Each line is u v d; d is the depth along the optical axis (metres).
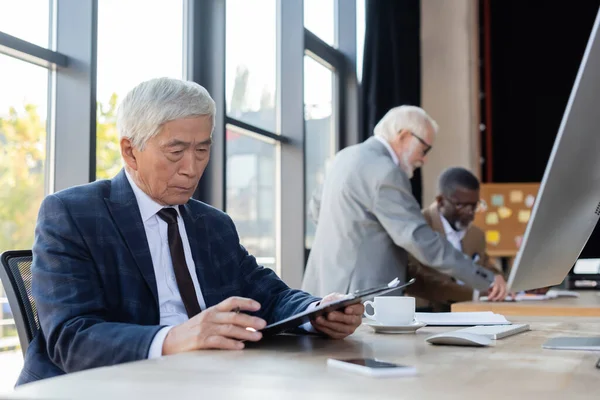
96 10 2.53
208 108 1.49
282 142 4.18
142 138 1.46
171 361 1.02
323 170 4.79
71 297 1.29
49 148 2.51
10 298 1.41
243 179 3.75
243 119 3.74
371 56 4.75
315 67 4.65
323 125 4.79
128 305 1.40
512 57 6.31
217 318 1.17
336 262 3.02
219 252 1.64
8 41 2.26
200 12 3.33
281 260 4.20
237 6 3.65
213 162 3.35
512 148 6.28
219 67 3.34
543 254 1.26
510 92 6.31
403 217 2.95
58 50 2.52
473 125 5.81
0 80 2.31
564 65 6.26
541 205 1.17
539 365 1.01
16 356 2.37
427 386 0.83
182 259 1.52
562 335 1.41
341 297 1.45
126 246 1.43
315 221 3.60
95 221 1.42
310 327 1.43
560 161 1.13
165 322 1.47
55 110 2.52
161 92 1.46
